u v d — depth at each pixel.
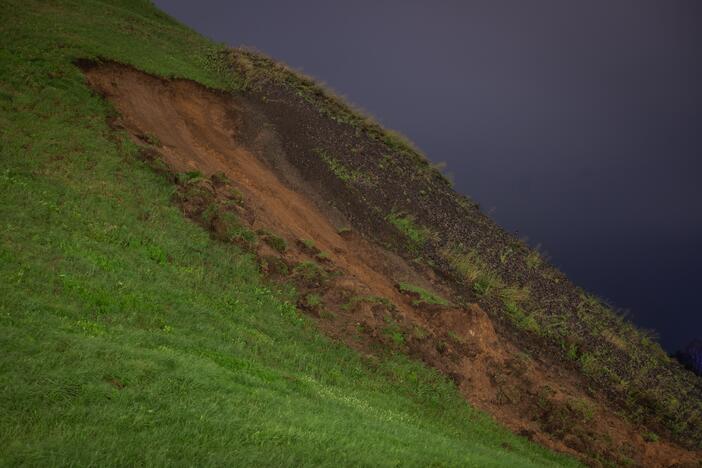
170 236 18.00
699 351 33.09
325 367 15.95
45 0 30.81
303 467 8.33
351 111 35.62
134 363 10.01
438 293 23.83
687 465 19.66
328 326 18.28
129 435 7.83
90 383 8.89
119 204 18.09
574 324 27.19
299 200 25.25
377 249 24.72
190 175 21.27
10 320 10.34
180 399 9.41
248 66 33.00
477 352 20.12
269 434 9.02
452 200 32.94
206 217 19.69
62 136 19.67
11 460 6.61
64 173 18.19
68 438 7.36
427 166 35.72
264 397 10.96
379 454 9.87
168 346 12.11
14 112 19.80
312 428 10.13
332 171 27.89
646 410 22.70
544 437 18.36
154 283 15.21
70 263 14.02
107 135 20.88
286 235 21.56
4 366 8.63
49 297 12.19
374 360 17.59
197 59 32.09
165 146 22.61
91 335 10.97
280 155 27.34
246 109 29.31
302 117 30.61
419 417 15.62
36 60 22.67
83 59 24.20
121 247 16.31
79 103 21.62
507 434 17.38
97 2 34.75
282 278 19.30
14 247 13.70
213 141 25.94
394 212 27.67
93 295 12.98
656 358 29.02
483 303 24.73
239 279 18.00
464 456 11.91
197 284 16.59
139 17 35.03
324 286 19.66
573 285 32.03
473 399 18.38
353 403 13.62
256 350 14.49
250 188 23.56
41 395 8.27
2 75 21.08
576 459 17.77
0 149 17.80
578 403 19.83
